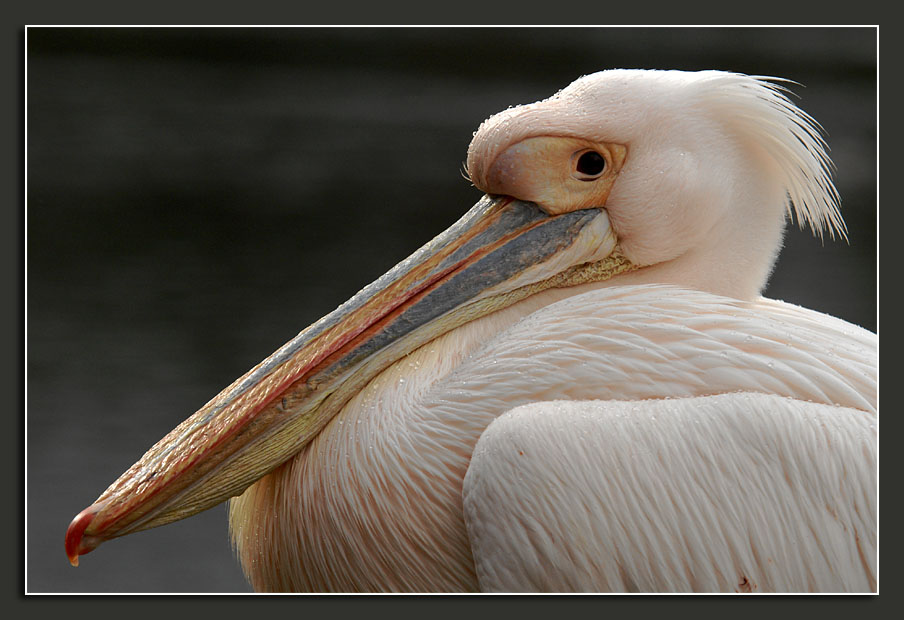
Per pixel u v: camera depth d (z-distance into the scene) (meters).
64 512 15.52
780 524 6.80
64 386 19.56
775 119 7.99
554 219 8.20
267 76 50.03
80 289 24.81
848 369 7.29
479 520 6.96
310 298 24.56
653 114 7.97
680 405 7.07
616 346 7.45
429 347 8.11
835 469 6.82
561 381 7.41
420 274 8.20
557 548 6.79
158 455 7.87
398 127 41.66
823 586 6.79
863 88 41.50
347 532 7.64
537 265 8.19
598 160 8.05
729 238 8.16
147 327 22.66
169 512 7.77
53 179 34.25
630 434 6.93
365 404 7.84
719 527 6.82
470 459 7.41
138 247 28.25
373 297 8.16
